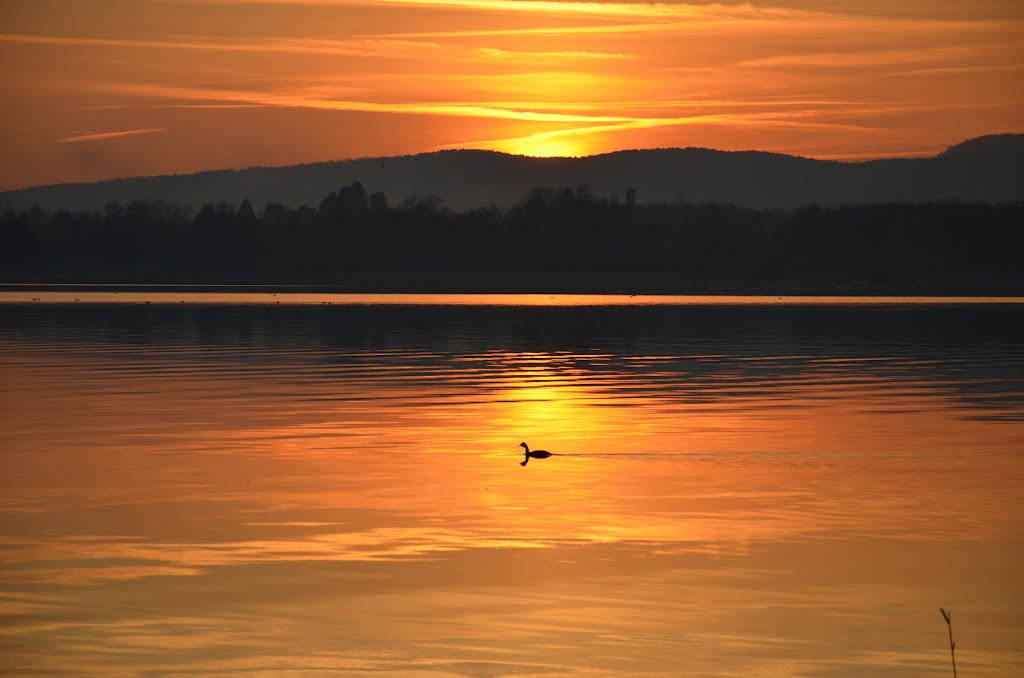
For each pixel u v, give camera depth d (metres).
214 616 63.91
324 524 84.06
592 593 68.00
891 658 58.53
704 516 87.44
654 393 169.25
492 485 98.94
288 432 128.38
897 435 127.38
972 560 75.12
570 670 56.84
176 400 157.62
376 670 56.69
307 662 57.59
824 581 70.56
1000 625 63.12
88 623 62.72
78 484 98.06
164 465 107.25
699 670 56.97
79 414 142.88
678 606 65.81
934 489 98.06
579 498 93.56
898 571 72.69
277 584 69.50
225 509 88.81
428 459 111.56
